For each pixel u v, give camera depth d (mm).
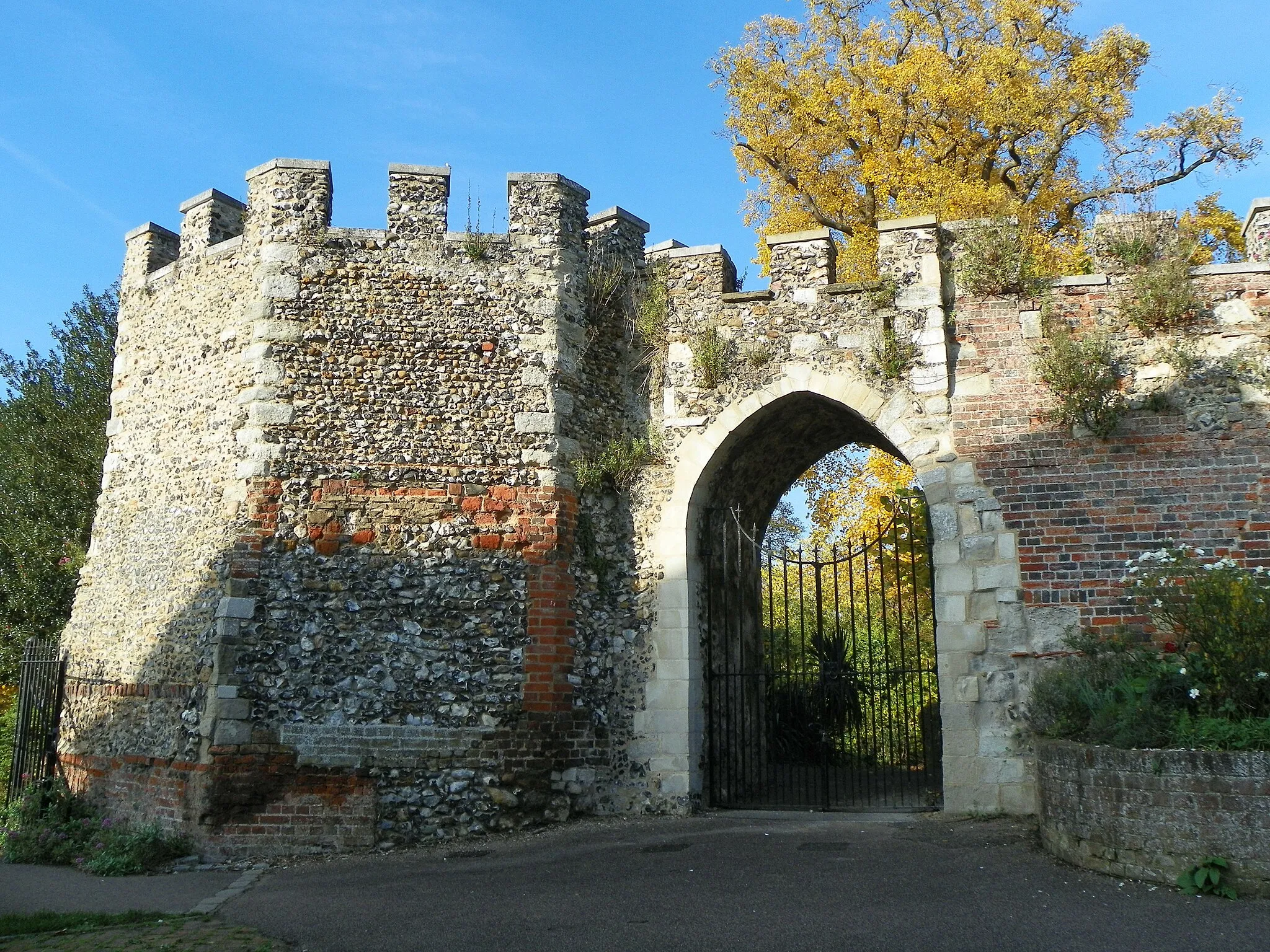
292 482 9648
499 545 9789
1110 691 7512
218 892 7832
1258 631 6984
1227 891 6188
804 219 17016
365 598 9508
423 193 10539
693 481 10469
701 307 10836
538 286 10492
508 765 9359
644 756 9961
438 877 7840
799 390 10266
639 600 10352
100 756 10453
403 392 10000
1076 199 15844
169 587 10195
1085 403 9156
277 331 9969
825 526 20531
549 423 10141
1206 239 15406
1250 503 8836
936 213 14984
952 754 9102
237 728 9078
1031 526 9258
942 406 9727
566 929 6281
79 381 18844
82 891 8102
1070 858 7156
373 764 9180
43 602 17031
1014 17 15508
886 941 5719
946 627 9289
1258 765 6305
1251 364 9070
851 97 15938
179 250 11891
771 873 7359
